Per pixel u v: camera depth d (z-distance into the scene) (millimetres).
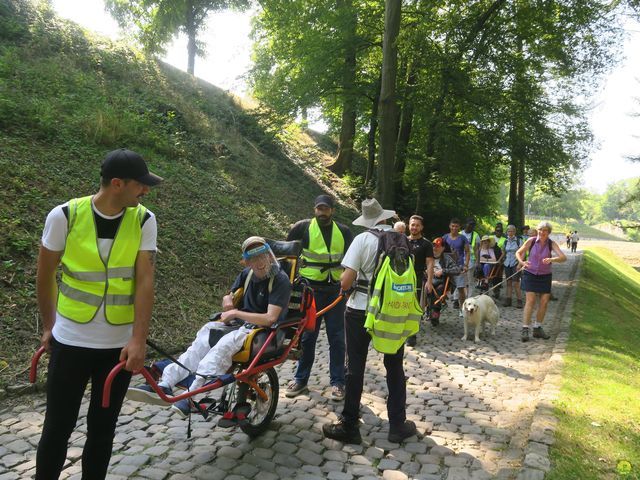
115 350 2449
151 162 11008
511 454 3662
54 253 2402
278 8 19234
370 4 18438
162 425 4012
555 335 7906
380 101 13148
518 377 5676
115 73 14484
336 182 21016
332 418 4324
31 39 12969
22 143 8523
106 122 10664
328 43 17797
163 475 3207
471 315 7504
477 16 16984
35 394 4332
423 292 7371
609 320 9711
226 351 3516
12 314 5152
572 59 17234
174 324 6457
